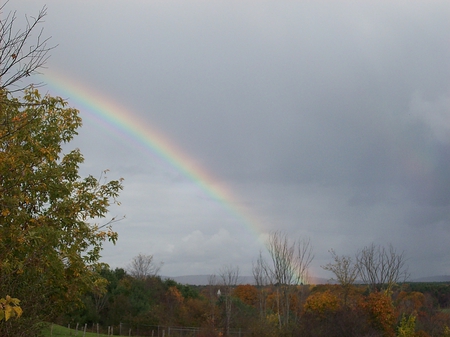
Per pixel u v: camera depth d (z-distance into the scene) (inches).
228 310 1284.4
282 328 988.6
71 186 440.1
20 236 303.3
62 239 397.7
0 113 254.1
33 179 361.7
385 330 981.8
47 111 447.2
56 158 449.7
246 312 1401.3
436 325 1213.7
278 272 1194.0
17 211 314.7
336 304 1011.3
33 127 383.6
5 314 171.3
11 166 315.3
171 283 2118.6
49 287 366.3
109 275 1697.8
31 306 327.6
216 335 1140.5
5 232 298.8
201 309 1609.3
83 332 1212.5
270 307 1454.2
